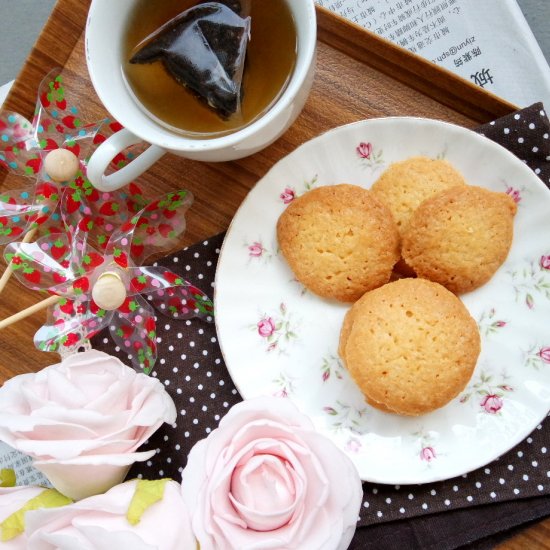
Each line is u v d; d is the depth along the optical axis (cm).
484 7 51
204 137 43
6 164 47
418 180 46
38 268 46
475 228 44
